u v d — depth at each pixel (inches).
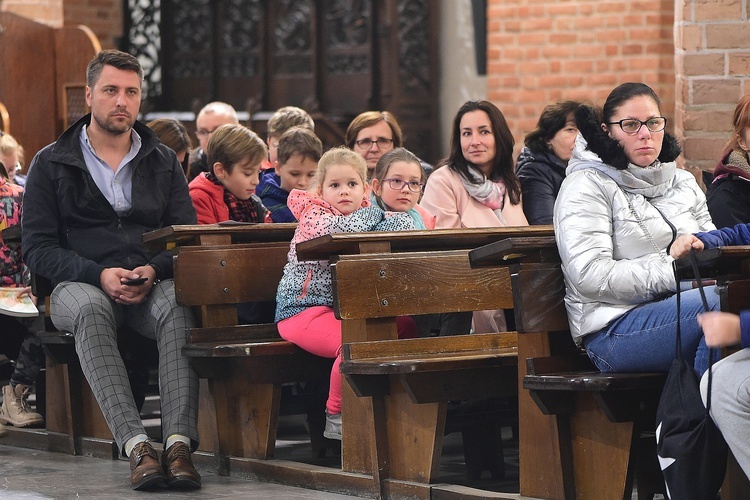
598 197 293.4
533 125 768.3
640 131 295.6
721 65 441.7
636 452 282.7
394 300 327.9
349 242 321.4
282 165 439.5
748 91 440.5
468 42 898.1
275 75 950.4
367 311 322.7
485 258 297.3
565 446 290.7
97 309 363.9
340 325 348.5
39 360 436.8
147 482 332.2
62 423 407.8
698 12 442.3
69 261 376.8
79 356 363.3
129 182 395.5
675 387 263.6
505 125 421.1
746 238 288.2
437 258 337.7
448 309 338.0
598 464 286.7
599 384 270.1
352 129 470.3
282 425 472.1
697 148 445.4
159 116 938.7
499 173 424.8
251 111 852.0
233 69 960.3
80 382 401.7
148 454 339.9
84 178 388.8
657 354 278.2
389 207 390.0
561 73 760.3
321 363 362.6
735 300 261.3
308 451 411.5
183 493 332.2
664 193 305.9
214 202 426.0
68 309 367.2
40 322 426.6
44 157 390.9
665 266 281.3
